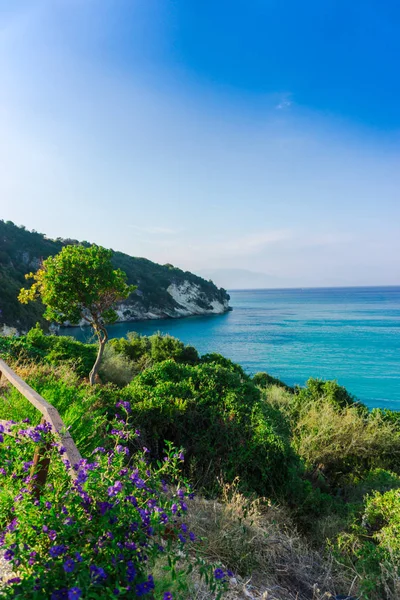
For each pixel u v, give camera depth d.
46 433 2.77
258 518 4.20
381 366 52.75
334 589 3.48
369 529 4.89
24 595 1.86
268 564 3.51
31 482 2.61
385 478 7.24
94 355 14.20
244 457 5.80
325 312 165.62
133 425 5.68
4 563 2.47
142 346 20.19
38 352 11.90
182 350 19.97
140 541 2.29
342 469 8.63
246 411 6.91
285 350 66.38
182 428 6.08
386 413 10.87
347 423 8.98
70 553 2.03
